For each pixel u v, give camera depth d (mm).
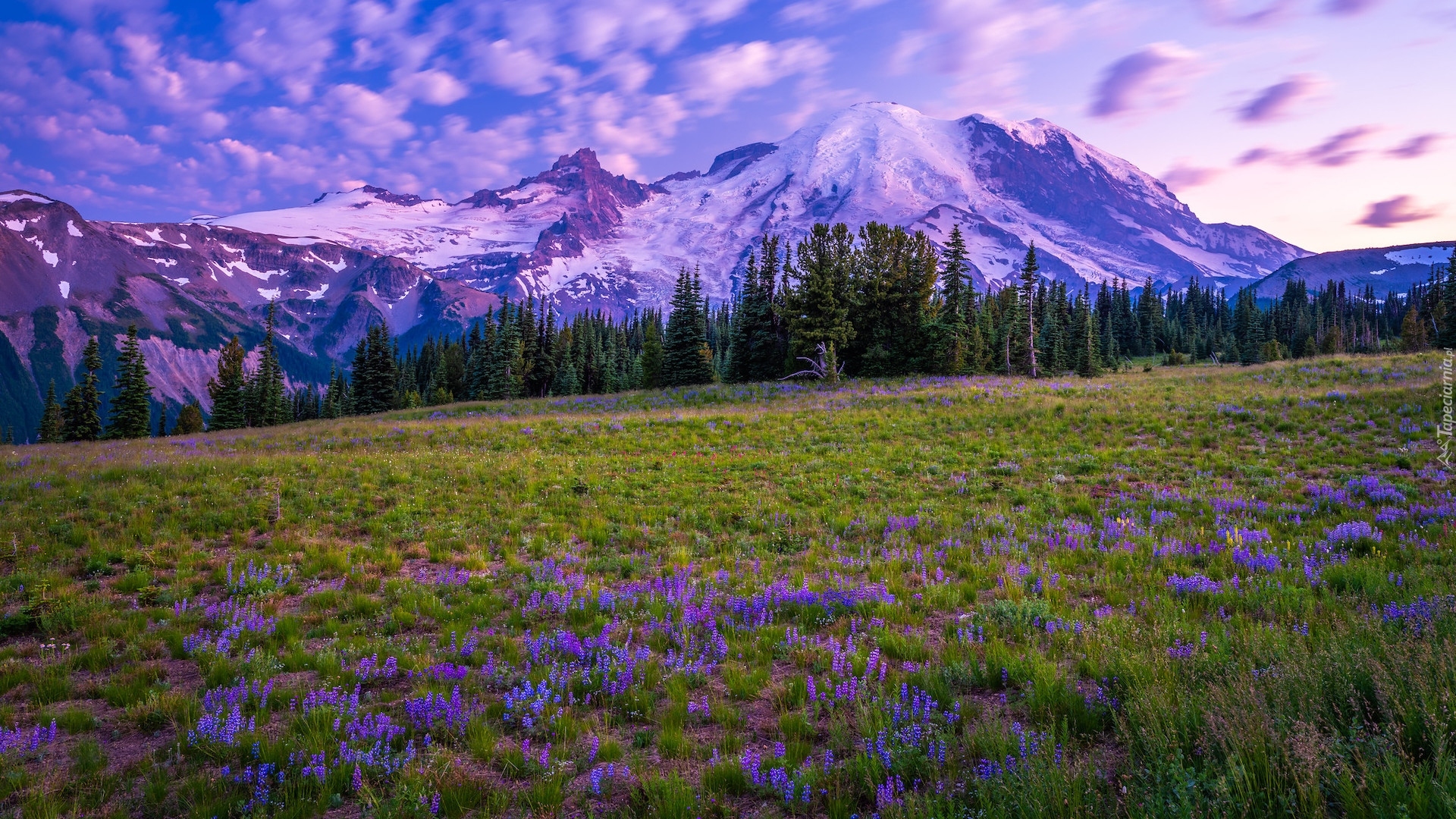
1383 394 24141
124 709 6766
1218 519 12875
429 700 6484
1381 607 7543
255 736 5953
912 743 5301
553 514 15844
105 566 11562
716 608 9562
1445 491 13820
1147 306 133250
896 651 7629
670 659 7777
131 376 72750
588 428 29047
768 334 67500
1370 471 16219
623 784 5258
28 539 12742
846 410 32156
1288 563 9930
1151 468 17984
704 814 4695
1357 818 3607
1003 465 19016
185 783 5258
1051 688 5906
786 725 5961
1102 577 9906
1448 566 8828
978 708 6102
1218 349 123188
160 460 21312
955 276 61156
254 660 7855
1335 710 4750
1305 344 103562
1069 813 4008
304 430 37562
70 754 5949
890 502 16188
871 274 60469
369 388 86438
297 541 13367
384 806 4883
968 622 8398
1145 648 6676
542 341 94250
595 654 7965
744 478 19531
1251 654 6082
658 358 83500
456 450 24719
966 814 4285
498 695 6961
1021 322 74062
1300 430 20938
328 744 5820
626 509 16297
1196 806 3836
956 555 11617
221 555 12531
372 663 7742
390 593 10625
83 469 19359
